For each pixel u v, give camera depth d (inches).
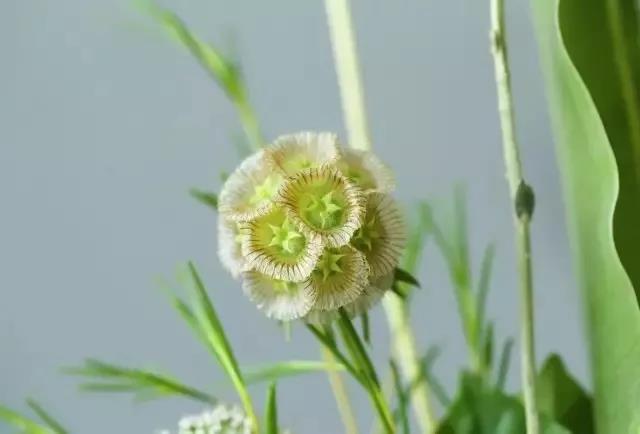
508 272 17.6
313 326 13.6
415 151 17.3
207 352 18.0
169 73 17.4
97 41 17.4
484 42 16.8
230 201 13.2
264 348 18.0
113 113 17.6
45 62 17.6
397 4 16.9
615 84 13.6
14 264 18.2
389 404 16.9
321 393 18.1
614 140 13.7
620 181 13.7
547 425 14.6
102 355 18.3
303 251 12.9
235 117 17.3
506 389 17.8
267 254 12.9
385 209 13.1
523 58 16.9
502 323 17.7
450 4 16.8
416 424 17.3
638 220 13.8
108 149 17.7
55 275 18.2
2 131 17.8
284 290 13.1
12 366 18.5
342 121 17.2
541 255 17.5
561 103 13.7
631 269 13.8
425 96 17.1
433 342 17.7
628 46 13.5
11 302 18.4
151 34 17.3
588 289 14.0
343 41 15.0
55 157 17.8
